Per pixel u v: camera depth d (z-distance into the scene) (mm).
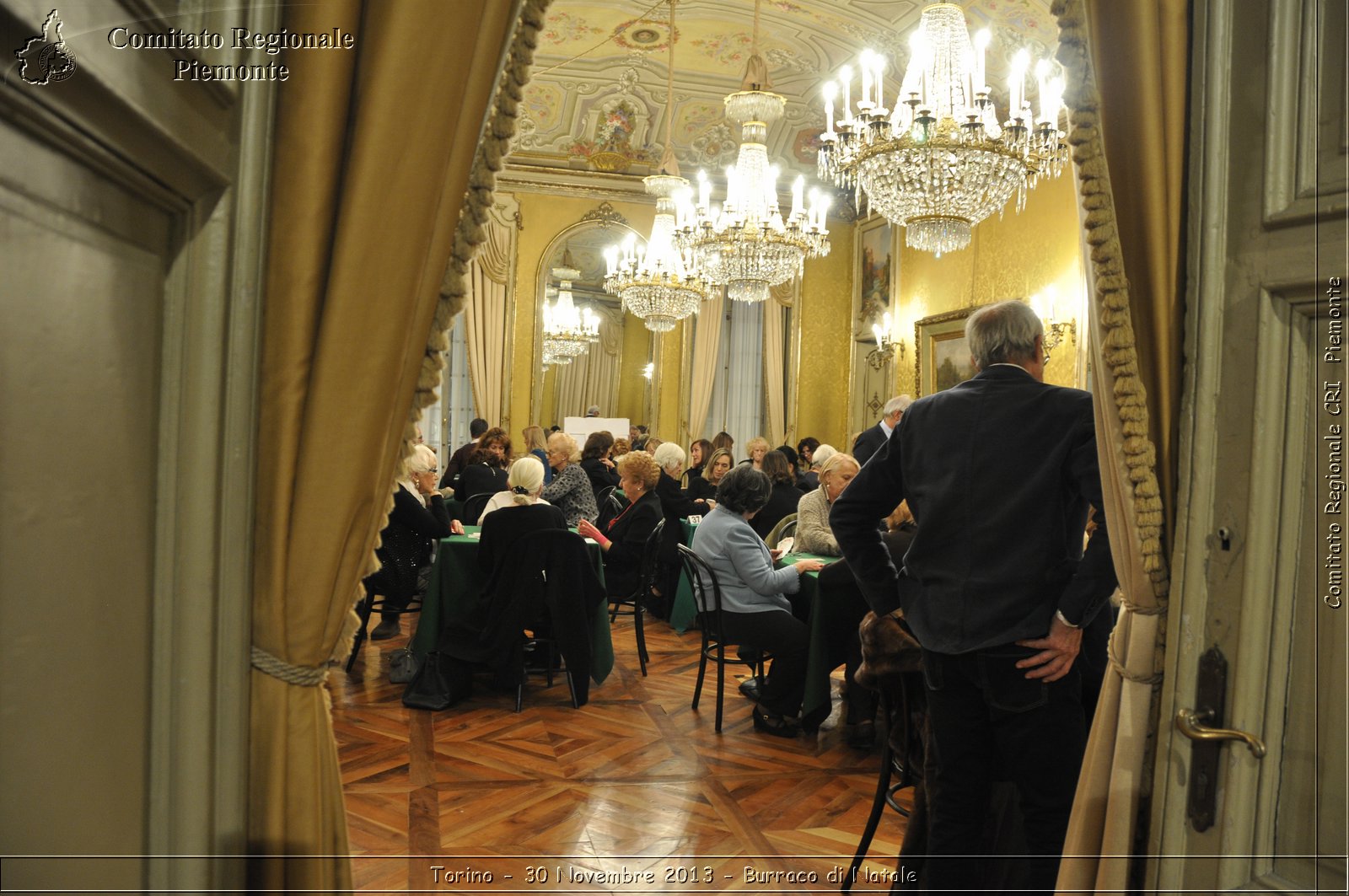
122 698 1072
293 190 1266
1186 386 1452
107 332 1007
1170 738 1449
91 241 960
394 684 4652
